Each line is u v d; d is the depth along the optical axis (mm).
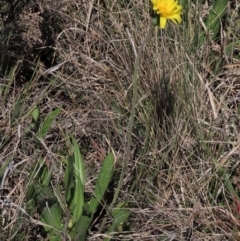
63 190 1937
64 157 2016
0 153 2021
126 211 1748
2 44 2275
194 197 1913
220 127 2127
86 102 2305
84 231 1725
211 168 1967
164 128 2062
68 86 2314
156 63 2199
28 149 2053
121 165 2029
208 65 2338
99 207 1896
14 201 1867
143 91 2211
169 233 1834
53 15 2473
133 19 2457
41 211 1766
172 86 2127
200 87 2166
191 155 2021
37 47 2459
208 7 2598
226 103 2174
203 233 1845
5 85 2207
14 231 1723
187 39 2365
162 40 2236
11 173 1877
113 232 1770
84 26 2512
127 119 2156
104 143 2139
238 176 2016
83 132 2158
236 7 2564
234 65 2352
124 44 2318
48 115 2133
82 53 2414
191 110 2086
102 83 2348
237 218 1846
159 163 1989
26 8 2502
